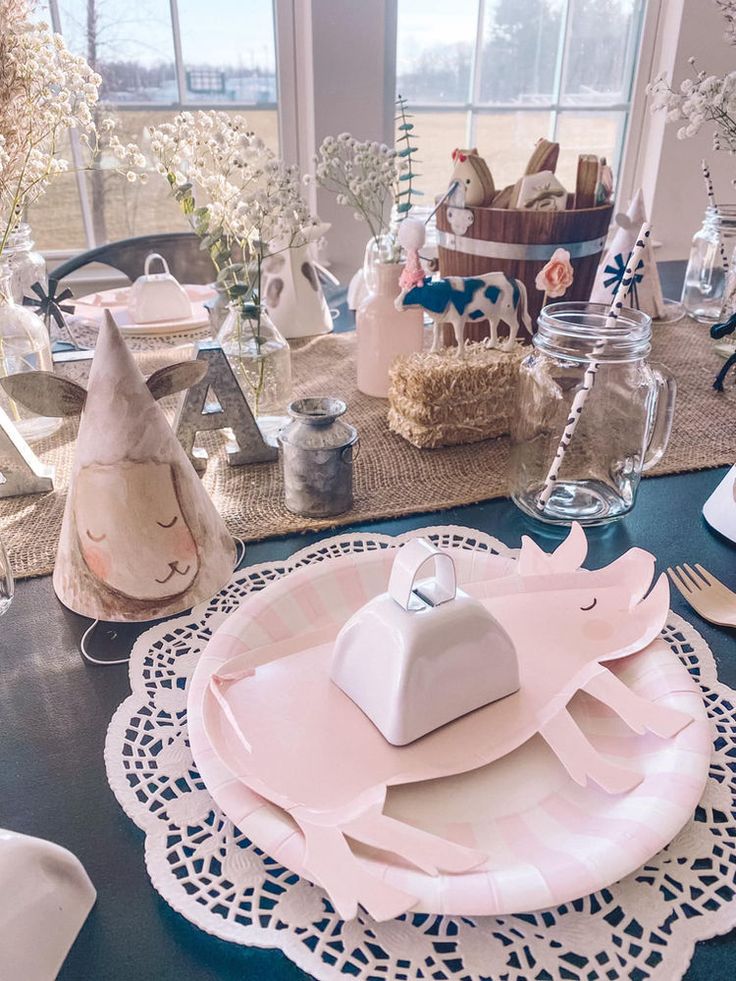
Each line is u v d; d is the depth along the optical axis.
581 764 0.43
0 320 0.92
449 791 0.43
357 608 0.59
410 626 0.44
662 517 0.79
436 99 2.03
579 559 0.60
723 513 0.75
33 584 0.68
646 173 2.33
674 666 0.50
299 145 1.97
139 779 0.46
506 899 0.35
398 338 1.05
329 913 0.38
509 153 2.19
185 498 0.62
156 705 0.52
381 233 1.20
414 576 0.45
